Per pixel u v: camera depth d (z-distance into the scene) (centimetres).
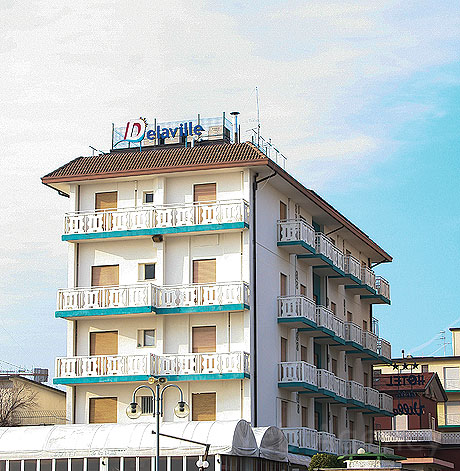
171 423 4238
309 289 5856
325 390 5597
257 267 5144
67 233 5275
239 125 5712
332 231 6294
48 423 6081
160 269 5153
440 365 9044
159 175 5200
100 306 5122
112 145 5775
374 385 7575
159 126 5716
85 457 4212
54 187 5431
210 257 5122
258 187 5231
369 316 7225
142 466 4156
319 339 5903
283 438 4594
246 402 4912
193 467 4094
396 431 7394
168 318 5144
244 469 4247
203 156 5216
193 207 5091
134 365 5016
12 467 4291
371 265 7481
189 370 4947
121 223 5194
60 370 5134
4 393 6138
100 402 5159
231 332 5022
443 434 8019
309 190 5891
